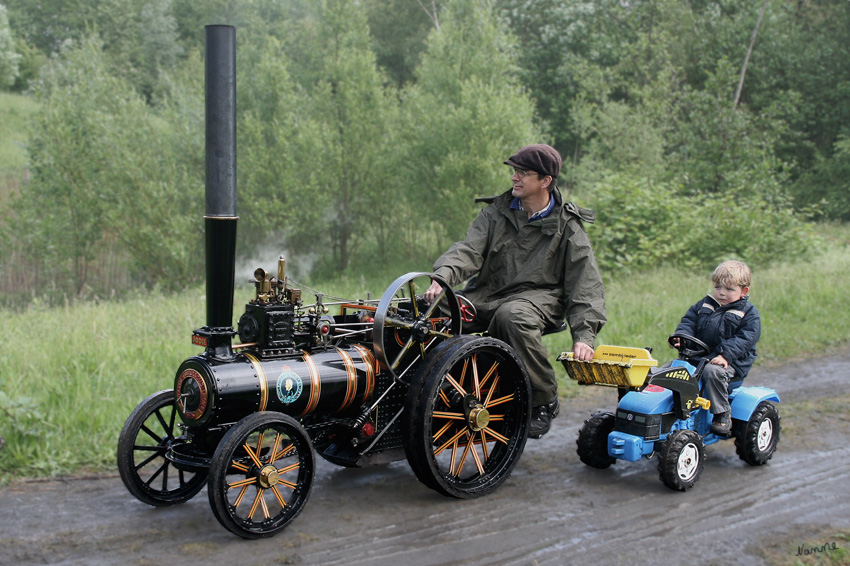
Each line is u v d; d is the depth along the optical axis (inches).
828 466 192.5
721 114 790.5
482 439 176.6
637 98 876.0
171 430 168.1
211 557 138.6
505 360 174.9
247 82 616.7
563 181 938.7
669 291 425.4
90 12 1234.6
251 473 148.1
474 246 190.5
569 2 1176.2
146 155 574.6
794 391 267.9
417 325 166.6
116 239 619.5
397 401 172.4
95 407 211.2
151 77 1124.5
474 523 155.6
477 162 574.6
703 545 145.9
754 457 190.4
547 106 1170.0
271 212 592.4
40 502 163.3
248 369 148.6
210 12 1235.2
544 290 189.0
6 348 262.7
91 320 319.9
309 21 922.7
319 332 161.5
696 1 1254.3
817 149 1127.6
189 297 477.1
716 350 194.9
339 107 636.7
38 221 572.4
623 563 138.3
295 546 143.7
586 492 173.9
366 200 648.4
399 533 150.2
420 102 624.4
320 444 169.3
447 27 641.6
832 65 1148.5
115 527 151.4
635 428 176.7
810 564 138.4
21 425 191.2
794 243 573.3
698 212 577.9
